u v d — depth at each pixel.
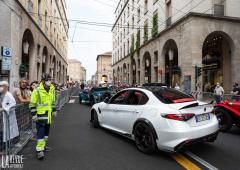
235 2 18.45
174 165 4.59
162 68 22.31
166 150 4.97
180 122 4.83
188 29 17.34
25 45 16.36
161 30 22.77
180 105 5.12
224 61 19.50
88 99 17.09
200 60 17.02
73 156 5.12
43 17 23.52
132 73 34.88
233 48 18.17
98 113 7.94
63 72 49.69
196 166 4.54
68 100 21.00
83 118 10.41
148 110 5.46
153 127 5.16
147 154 5.27
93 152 5.40
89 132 7.47
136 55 32.00
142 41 29.42
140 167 4.48
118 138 6.69
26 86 7.99
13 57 13.62
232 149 5.66
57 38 36.72
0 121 4.97
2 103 5.32
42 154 4.95
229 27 18.00
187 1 18.00
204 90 19.70
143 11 28.81
